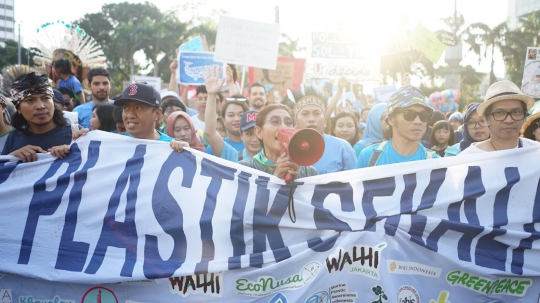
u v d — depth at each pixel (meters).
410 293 3.24
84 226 3.39
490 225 3.34
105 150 3.55
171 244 3.30
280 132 3.12
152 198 3.37
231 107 5.60
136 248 3.31
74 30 8.54
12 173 3.53
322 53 9.38
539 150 3.42
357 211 3.29
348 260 3.22
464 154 3.59
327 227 3.23
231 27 6.79
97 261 3.31
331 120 6.71
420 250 3.25
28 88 3.61
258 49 6.82
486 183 3.37
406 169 3.36
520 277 3.33
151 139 3.79
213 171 3.39
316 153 2.88
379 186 3.34
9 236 3.42
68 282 3.27
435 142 5.93
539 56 6.57
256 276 3.20
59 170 3.53
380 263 3.22
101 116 4.86
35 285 3.37
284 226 3.25
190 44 8.64
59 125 3.87
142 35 48.75
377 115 5.36
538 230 3.36
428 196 3.34
